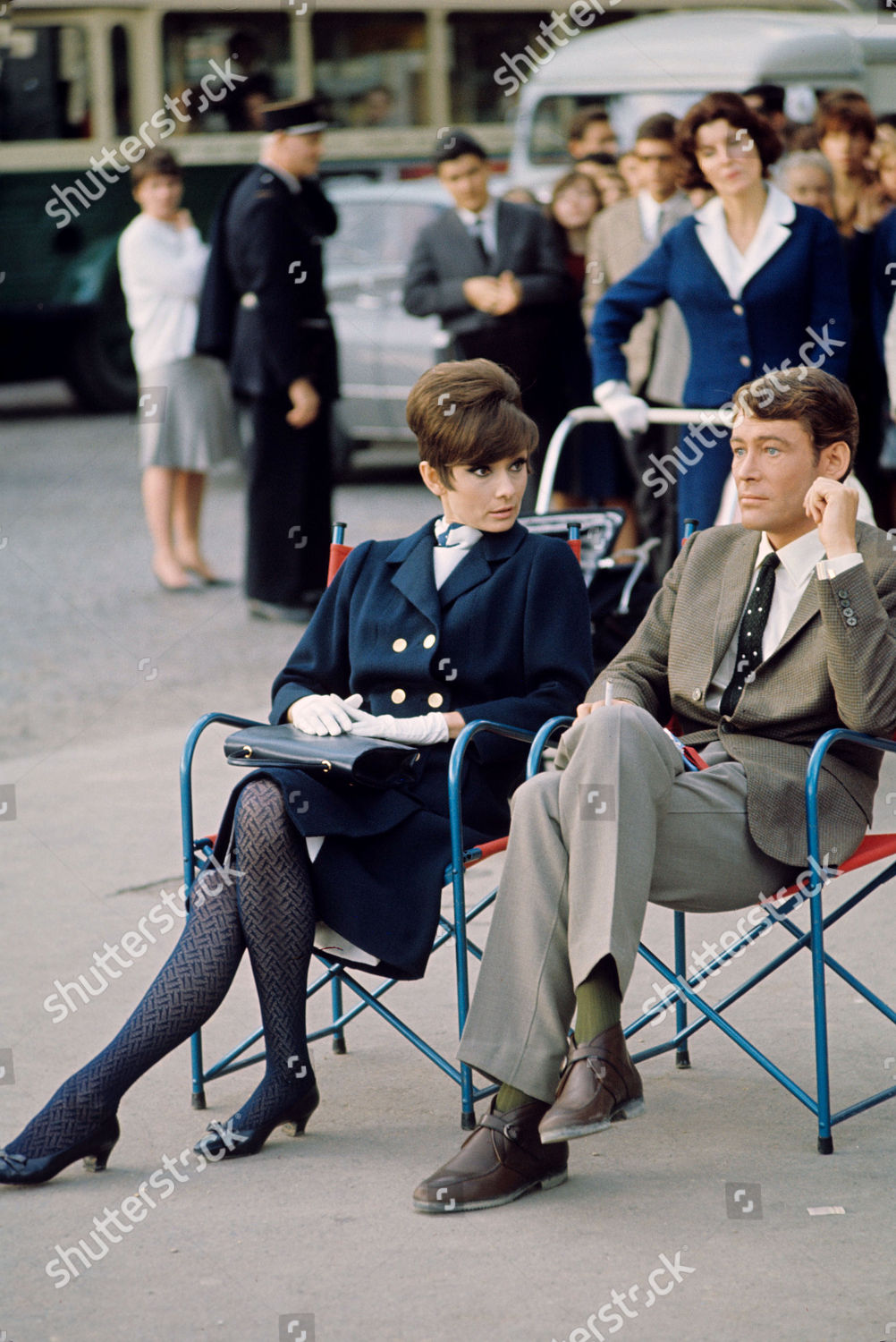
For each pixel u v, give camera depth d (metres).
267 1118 3.63
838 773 3.63
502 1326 2.91
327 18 14.93
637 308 6.10
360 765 3.65
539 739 3.55
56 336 15.95
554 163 13.27
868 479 7.58
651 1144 3.61
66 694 7.84
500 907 3.38
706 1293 2.98
